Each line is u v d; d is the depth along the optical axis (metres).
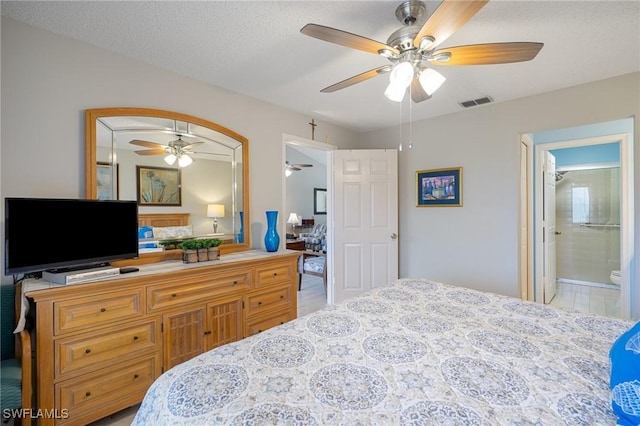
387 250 3.83
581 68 2.35
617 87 2.49
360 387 0.95
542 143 3.69
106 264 1.98
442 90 2.78
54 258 1.68
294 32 1.87
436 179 3.57
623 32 1.84
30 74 1.79
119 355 1.74
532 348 1.20
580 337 1.30
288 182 7.42
